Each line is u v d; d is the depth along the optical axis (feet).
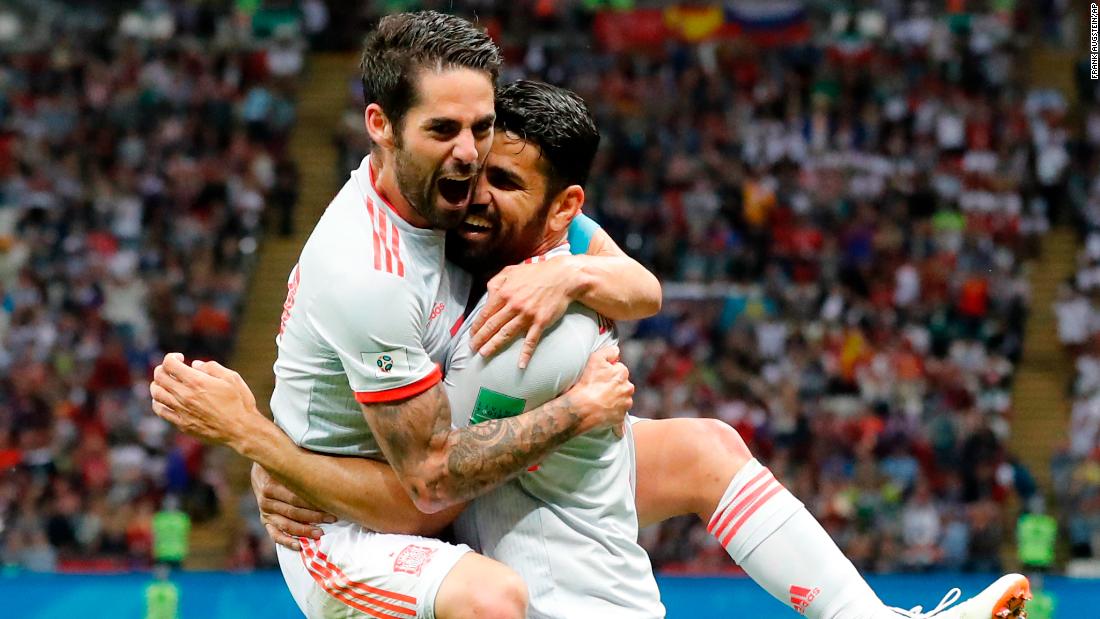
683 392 173.47
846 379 177.47
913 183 214.69
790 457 166.91
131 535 155.12
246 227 208.85
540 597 48.55
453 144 42.93
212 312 193.88
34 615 101.91
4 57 231.91
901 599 108.17
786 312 189.26
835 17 238.89
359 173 46.57
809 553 51.78
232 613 101.65
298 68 235.20
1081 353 196.13
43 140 219.61
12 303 191.93
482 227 46.68
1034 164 218.79
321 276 44.98
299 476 48.03
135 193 211.41
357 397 45.32
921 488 159.84
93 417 172.55
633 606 49.42
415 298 44.55
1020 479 164.76
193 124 223.10
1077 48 239.30
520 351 45.93
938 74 230.68
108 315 192.75
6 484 159.84
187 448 161.68
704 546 147.33
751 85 229.86
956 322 190.60
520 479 48.78
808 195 211.20
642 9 239.91
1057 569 160.04
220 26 240.53
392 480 48.01
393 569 47.37
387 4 241.14
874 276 196.85
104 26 238.89
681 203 209.36
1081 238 211.82
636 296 47.88
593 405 46.14
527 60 234.79
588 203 209.46
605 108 227.81
